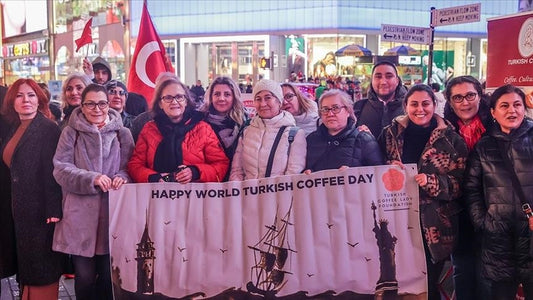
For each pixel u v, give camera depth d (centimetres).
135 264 437
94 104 446
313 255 433
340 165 438
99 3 4162
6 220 483
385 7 3597
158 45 762
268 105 456
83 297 454
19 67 5144
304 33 3659
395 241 433
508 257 408
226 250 436
